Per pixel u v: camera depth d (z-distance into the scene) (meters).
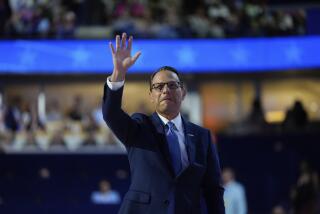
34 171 21.25
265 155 21.39
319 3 21.73
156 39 24.83
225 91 28.12
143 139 5.36
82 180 19.55
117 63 5.20
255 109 24.56
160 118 5.59
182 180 5.27
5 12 25.39
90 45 24.78
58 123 23.47
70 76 27.47
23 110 23.73
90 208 17.53
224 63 24.73
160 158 5.30
